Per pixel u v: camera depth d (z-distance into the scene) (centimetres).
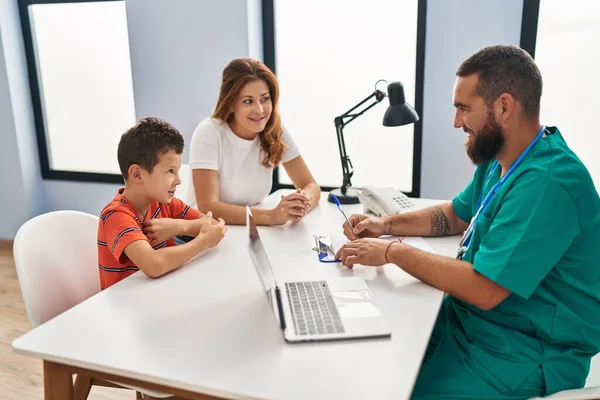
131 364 92
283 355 96
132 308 115
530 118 117
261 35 290
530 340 115
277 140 202
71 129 355
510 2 235
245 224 179
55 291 140
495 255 109
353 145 287
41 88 353
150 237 149
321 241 158
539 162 113
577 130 245
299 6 282
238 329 105
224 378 88
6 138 347
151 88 307
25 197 354
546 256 107
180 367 92
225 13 279
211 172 189
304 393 84
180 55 295
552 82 243
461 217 162
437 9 246
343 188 216
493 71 115
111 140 346
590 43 235
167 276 133
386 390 85
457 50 247
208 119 198
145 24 298
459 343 123
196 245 143
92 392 203
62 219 148
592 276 115
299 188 214
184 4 286
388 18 265
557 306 113
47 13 339
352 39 275
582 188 110
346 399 83
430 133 261
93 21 329
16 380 209
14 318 260
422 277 123
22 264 131
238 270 137
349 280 128
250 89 186
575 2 233
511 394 111
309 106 291
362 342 100
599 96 238
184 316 111
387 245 133
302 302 115
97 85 340
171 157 146
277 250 152
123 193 152
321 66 285
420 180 271
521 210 109
